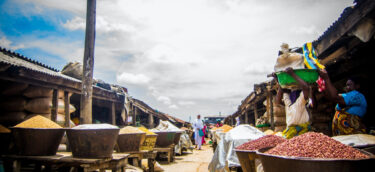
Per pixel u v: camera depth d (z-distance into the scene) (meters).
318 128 7.04
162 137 8.91
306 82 2.70
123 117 12.24
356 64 5.21
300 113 2.97
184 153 12.24
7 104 6.16
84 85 6.21
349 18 3.99
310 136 2.06
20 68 5.75
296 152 1.87
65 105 7.41
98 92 10.03
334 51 5.34
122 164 4.50
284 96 3.23
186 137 12.73
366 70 5.46
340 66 5.73
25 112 6.40
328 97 2.89
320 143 1.93
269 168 1.93
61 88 7.16
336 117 3.17
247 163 2.81
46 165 4.09
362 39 3.90
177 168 7.46
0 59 5.86
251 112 18.70
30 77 6.08
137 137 5.92
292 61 3.10
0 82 6.29
